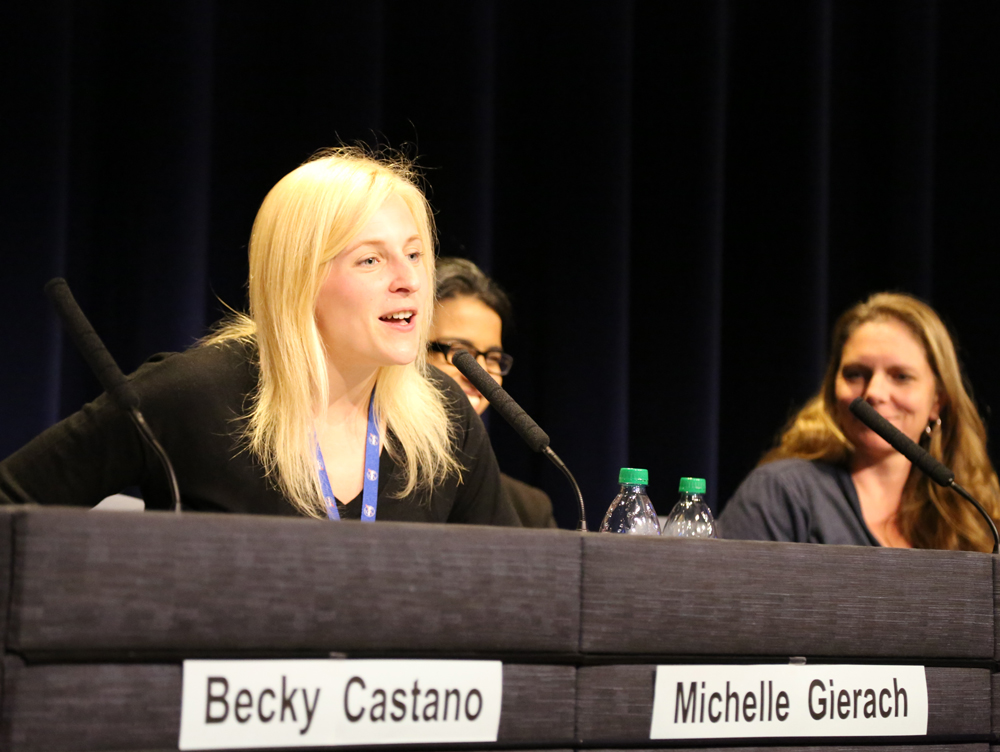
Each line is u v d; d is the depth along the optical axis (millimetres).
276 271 3945
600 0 8742
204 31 7418
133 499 4977
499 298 6867
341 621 2504
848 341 6816
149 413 3830
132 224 7309
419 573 2590
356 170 4074
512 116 8859
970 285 9742
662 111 9172
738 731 2910
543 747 2705
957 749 3213
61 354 7117
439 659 2604
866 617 3105
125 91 7391
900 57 9703
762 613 2965
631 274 9148
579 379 8562
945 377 6648
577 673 2760
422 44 8320
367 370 4109
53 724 2238
